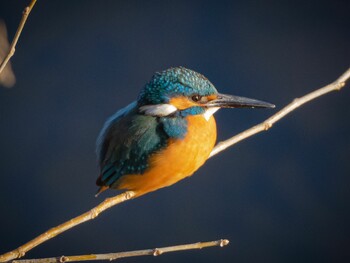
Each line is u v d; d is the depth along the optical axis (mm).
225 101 3934
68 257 3814
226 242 3832
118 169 3932
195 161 3930
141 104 3936
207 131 3930
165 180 3934
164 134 3924
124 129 3934
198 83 3928
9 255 3818
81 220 3850
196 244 3834
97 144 3959
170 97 3926
